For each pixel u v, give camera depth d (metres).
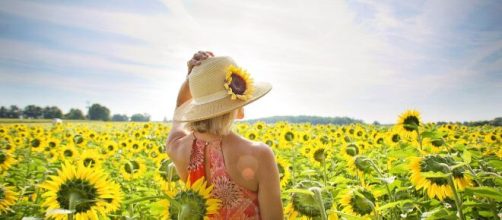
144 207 4.86
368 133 14.35
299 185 3.20
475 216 3.79
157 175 5.59
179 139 3.12
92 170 2.72
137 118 79.69
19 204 4.86
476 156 4.59
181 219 2.35
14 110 119.31
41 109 120.38
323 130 19.44
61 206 2.62
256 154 2.64
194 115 2.78
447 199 3.90
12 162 7.37
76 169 2.74
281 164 5.24
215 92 2.83
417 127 5.32
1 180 7.42
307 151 8.71
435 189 3.11
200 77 2.87
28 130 20.00
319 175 6.88
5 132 18.53
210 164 2.75
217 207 2.42
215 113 2.71
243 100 2.78
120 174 8.50
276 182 2.67
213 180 2.71
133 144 13.31
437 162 3.09
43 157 10.16
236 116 2.93
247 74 2.82
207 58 3.02
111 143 12.62
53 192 2.63
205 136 2.81
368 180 5.39
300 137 11.51
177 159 3.00
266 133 14.48
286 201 4.13
